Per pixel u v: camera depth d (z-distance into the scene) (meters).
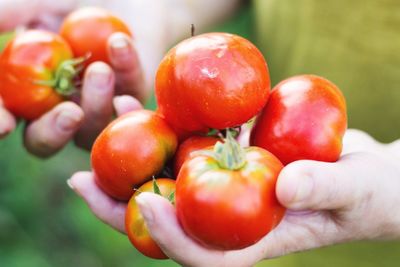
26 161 0.91
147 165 0.47
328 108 0.46
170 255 0.43
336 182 0.42
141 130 0.47
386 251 0.61
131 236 0.45
